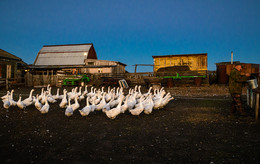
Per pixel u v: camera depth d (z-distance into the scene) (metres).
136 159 3.49
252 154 3.64
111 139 4.58
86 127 5.65
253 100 6.93
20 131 5.25
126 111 8.05
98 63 31.95
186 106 9.27
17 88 22.58
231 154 3.67
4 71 24.47
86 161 3.40
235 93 6.50
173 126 5.70
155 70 28.17
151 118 6.79
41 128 5.55
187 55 26.64
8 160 3.42
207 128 5.42
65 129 5.45
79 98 11.43
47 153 3.75
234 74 6.39
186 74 19.98
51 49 39.44
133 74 24.33
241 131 5.05
